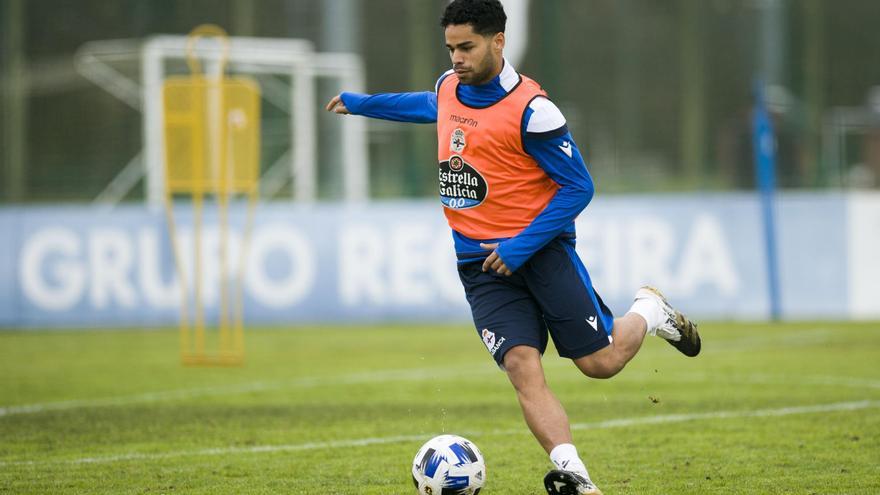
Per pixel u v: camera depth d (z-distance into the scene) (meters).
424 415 28.52
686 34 67.62
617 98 67.31
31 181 64.62
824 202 57.34
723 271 56.97
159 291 56.62
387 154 65.44
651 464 21.58
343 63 67.12
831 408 28.42
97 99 64.94
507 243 16.77
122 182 64.75
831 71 68.31
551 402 16.84
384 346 47.22
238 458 22.69
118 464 22.06
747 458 21.98
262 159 68.56
